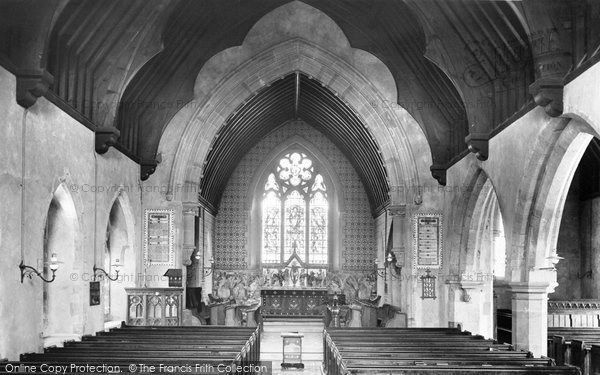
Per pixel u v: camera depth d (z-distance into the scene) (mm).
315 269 34031
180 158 22016
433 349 13508
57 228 15297
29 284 12430
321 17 22344
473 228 20359
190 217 22000
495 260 26188
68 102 14898
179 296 18969
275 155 34281
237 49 22297
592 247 23953
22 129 12062
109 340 14406
